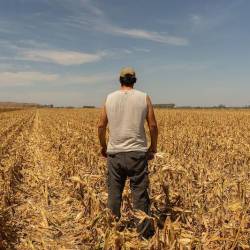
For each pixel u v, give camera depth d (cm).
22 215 776
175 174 760
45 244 628
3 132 2375
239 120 3075
